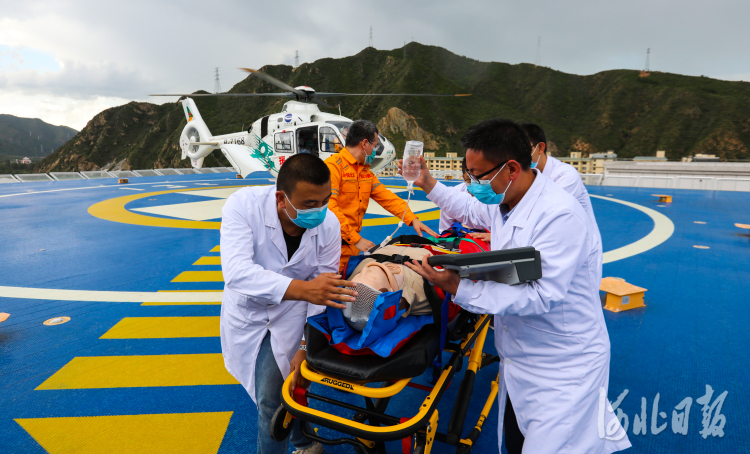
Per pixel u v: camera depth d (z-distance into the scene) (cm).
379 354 162
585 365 154
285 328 197
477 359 236
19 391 294
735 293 488
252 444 241
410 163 286
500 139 150
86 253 702
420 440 173
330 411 276
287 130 1441
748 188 1566
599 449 155
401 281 196
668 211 1091
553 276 142
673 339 372
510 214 163
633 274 564
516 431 183
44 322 417
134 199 1429
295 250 205
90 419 263
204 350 359
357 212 360
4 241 792
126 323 416
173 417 266
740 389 294
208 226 947
